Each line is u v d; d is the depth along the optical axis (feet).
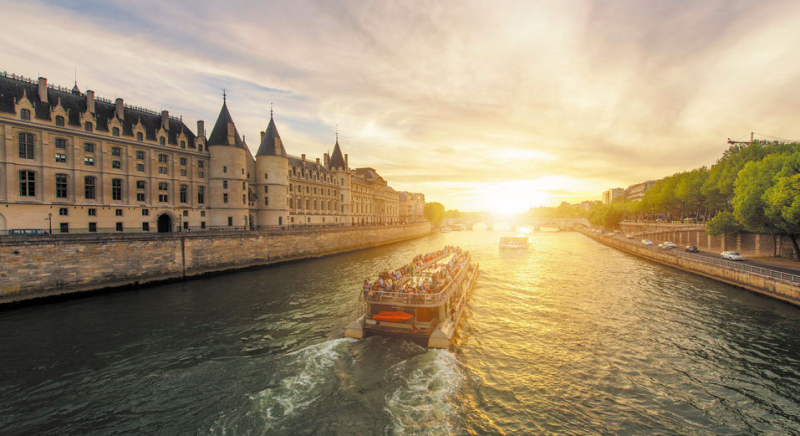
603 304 100.63
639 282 131.95
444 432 42.50
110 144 146.61
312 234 212.02
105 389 52.60
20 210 122.62
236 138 195.00
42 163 127.44
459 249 142.20
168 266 131.34
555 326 81.56
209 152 187.11
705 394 52.65
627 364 62.28
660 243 247.09
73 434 42.50
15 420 45.16
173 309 93.30
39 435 42.29
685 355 65.87
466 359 62.80
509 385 54.39
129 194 151.84
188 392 51.57
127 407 48.06
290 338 71.77
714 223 169.07
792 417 47.03
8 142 120.06
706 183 207.41
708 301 102.58
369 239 292.61
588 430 43.93
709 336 75.05
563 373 58.70
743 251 170.09
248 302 100.37
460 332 76.54
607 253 236.63
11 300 94.58
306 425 43.52
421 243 337.72
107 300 103.24
